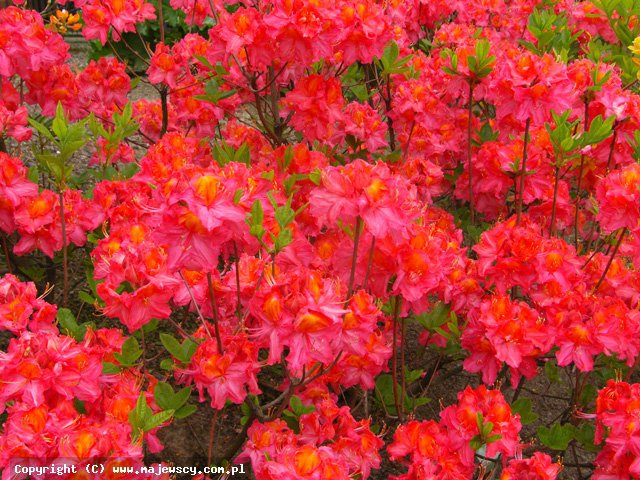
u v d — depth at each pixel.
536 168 2.62
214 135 3.43
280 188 2.40
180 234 1.52
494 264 2.27
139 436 1.59
